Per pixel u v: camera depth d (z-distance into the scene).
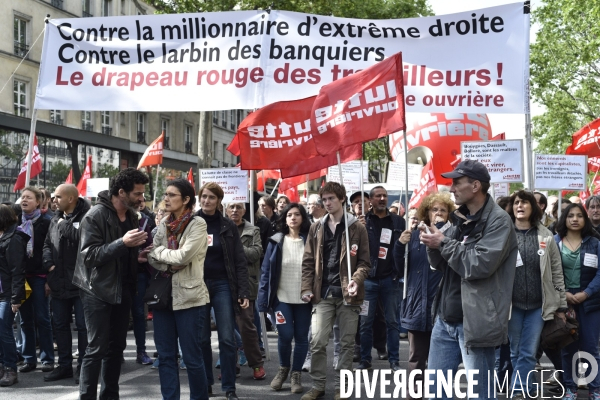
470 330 4.64
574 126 35.53
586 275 7.05
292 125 8.23
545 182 10.88
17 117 27.19
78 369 7.75
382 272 8.34
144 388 7.52
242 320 7.88
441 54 8.95
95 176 32.66
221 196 6.88
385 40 9.02
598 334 7.00
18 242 7.63
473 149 9.81
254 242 8.24
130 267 6.20
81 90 9.41
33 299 8.27
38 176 28.47
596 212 8.35
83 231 5.91
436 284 6.33
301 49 9.10
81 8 32.34
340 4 25.59
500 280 4.68
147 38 9.33
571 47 31.92
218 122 46.00
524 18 8.84
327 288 6.82
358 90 7.21
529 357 6.54
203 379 5.96
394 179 14.70
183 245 5.87
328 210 6.86
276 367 8.66
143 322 8.90
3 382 7.59
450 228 5.06
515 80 8.84
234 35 9.20
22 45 28.39
